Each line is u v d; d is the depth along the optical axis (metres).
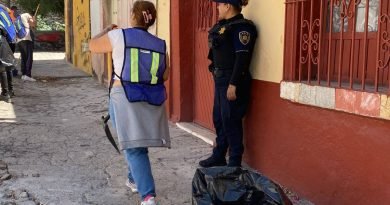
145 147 4.37
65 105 10.02
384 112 3.63
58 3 26.80
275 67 5.03
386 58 3.80
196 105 7.75
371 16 4.26
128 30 4.36
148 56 4.33
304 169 4.64
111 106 4.43
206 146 6.67
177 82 7.84
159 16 8.48
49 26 30.55
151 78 4.35
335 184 4.23
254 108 5.42
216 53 5.34
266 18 5.14
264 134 5.27
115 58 4.32
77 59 17.86
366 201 3.91
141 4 4.44
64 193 4.93
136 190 4.94
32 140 6.99
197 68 7.63
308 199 4.59
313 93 4.38
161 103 4.42
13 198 4.77
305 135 4.60
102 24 13.41
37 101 10.46
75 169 5.69
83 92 11.86
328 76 4.31
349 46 4.43
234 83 5.13
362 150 3.93
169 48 8.06
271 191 3.69
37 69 17.06
